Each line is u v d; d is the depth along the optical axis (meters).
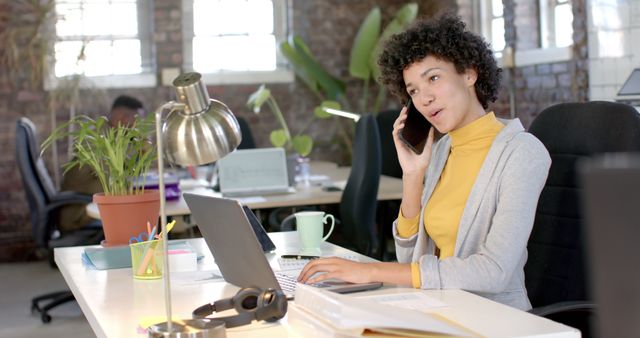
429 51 2.21
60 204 5.19
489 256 2.03
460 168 2.27
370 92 8.10
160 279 2.37
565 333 1.60
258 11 8.09
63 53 7.55
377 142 4.29
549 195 2.39
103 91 7.54
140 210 2.84
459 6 7.27
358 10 8.11
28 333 4.90
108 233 2.85
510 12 6.53
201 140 1.96
